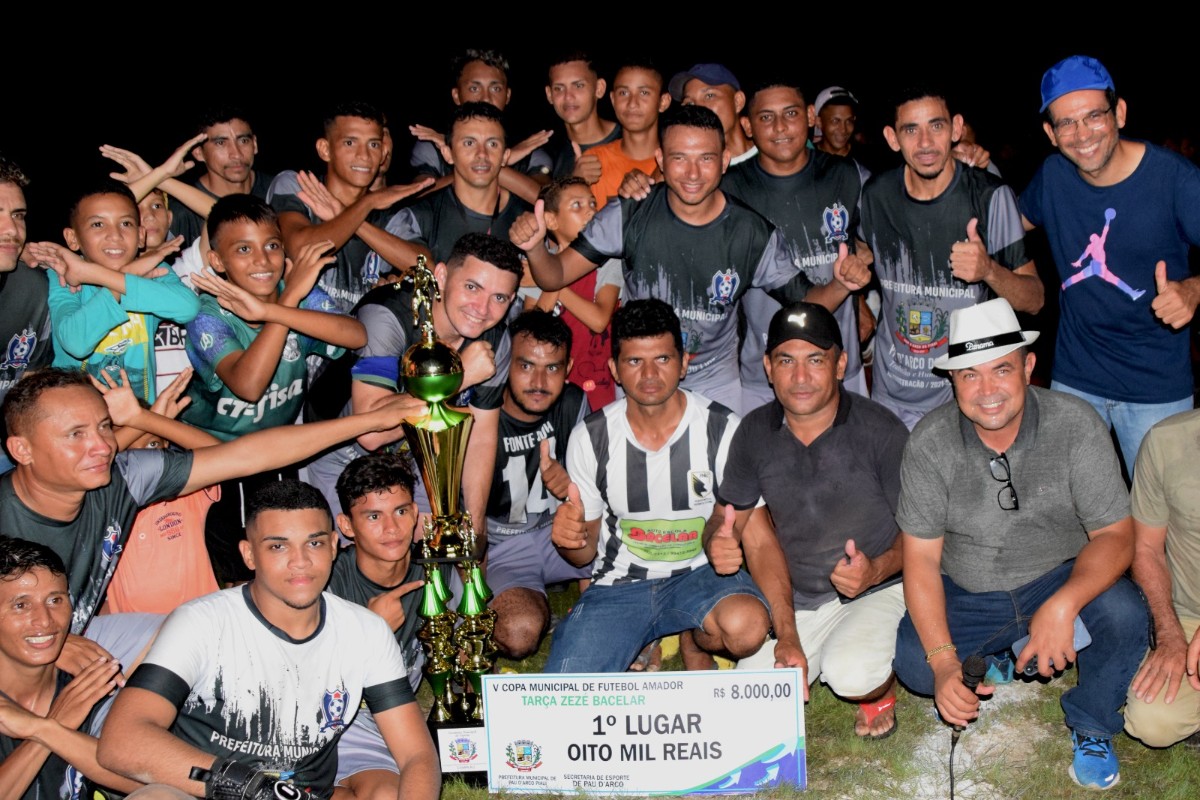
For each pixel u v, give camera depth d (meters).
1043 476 3.94
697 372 5.39
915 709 4.35
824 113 6.84
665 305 4.24
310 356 4.86
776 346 4.17
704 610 4.34
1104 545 3.89
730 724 3.79
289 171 5.53
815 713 4.36
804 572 4.46
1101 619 3.84
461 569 4.05
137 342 4.61
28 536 3.66
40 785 3.52
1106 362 4.86
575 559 4.59
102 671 3.54
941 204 4.91
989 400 3.83
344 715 3.56
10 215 4.08
